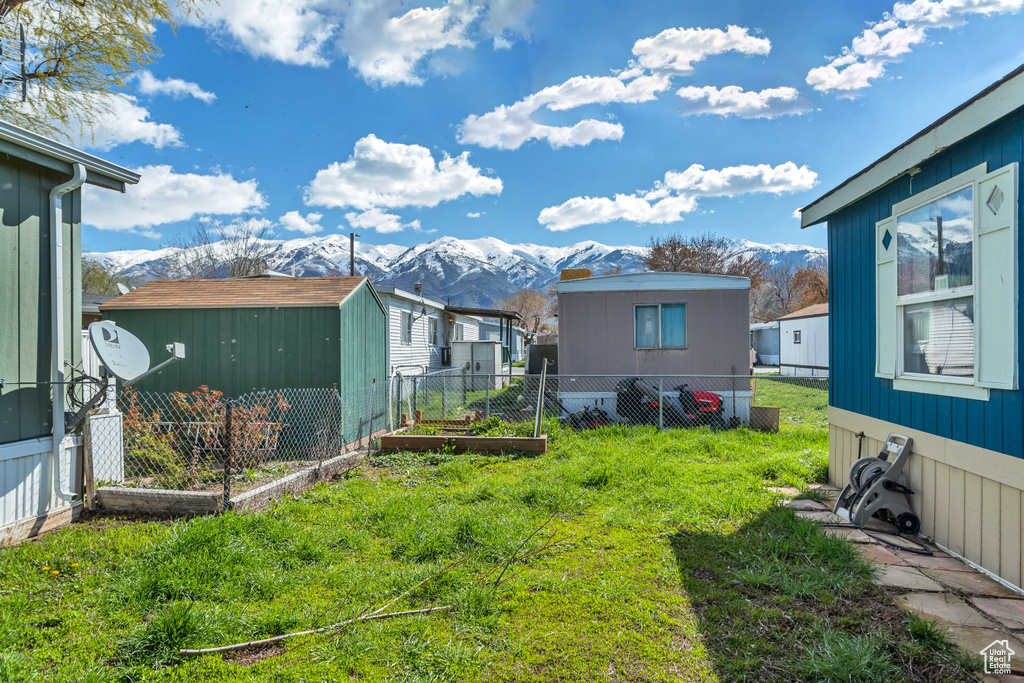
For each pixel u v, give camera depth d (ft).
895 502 14.07
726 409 33.47
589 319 35.14
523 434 25.46
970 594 10.23
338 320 25.43
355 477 19.90
